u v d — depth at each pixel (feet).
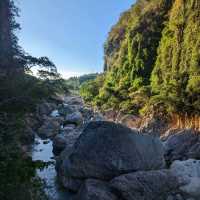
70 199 40.96
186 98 137.90
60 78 55.36
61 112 192.03
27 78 51.19
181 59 187.73
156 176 38.27
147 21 253.03
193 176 39.86
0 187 25.23
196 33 181.16
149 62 237.25
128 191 36.29
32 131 92.73
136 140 43.37
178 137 56.90
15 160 27.86
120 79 264.52
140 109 176.14
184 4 203.31
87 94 324.39
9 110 39.65
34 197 28.50
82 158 43.32
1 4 61.87
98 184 38.37
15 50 61.26
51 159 66.28
